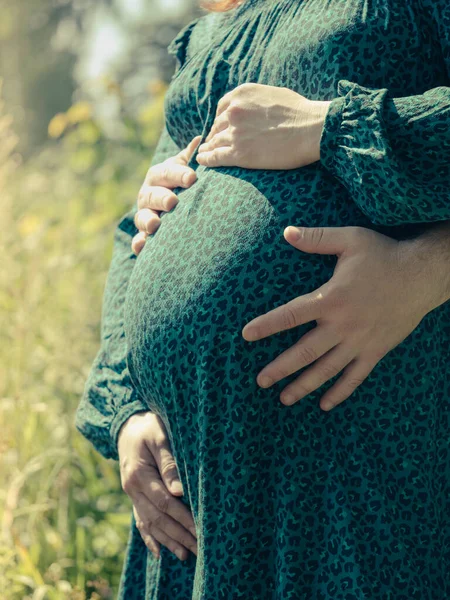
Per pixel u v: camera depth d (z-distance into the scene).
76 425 1.55
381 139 1.12
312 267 1.20
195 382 1.22
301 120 1.24
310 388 1.17
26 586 2.12
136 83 14.17
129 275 1.60
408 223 1.19
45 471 2.48
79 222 4.02
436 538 1.20
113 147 4.41
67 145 4.60
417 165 1.13
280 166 1.26
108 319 1.59
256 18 1.42
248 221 1.23
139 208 1.52
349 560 1.14
